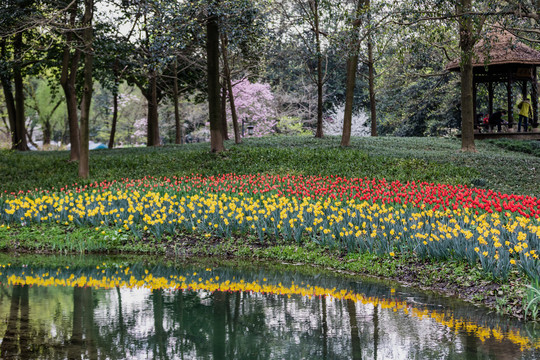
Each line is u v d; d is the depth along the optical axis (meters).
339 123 50.97
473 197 14.46
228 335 6.68
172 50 24.50
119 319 7.39
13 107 35.22
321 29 32.09
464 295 8.62
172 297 8.70
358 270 10.62
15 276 10.23
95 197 15.62
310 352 6.07
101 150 32.06
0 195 17.91
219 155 24.89
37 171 24.50
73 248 13.02
